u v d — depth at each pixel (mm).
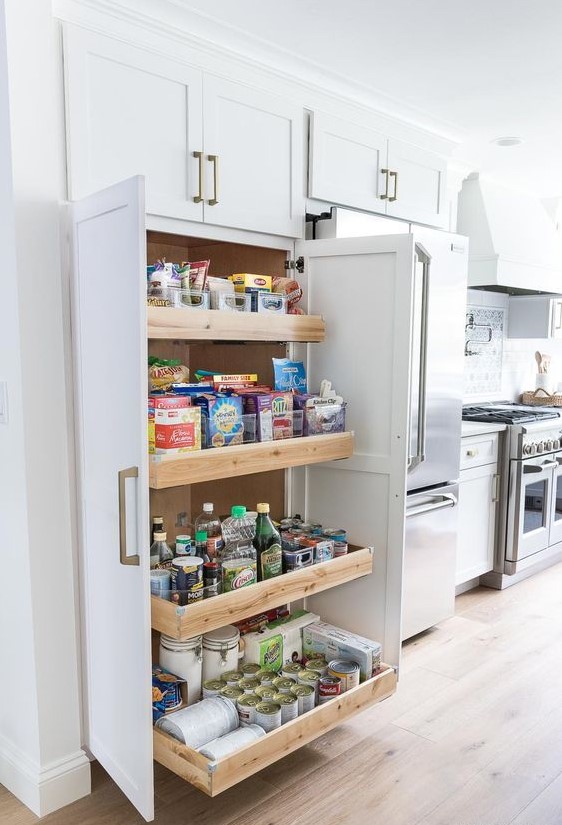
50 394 1895
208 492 2941
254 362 2801
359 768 2156
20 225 1789
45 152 1821
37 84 1792
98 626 1954
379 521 2500
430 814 1945
